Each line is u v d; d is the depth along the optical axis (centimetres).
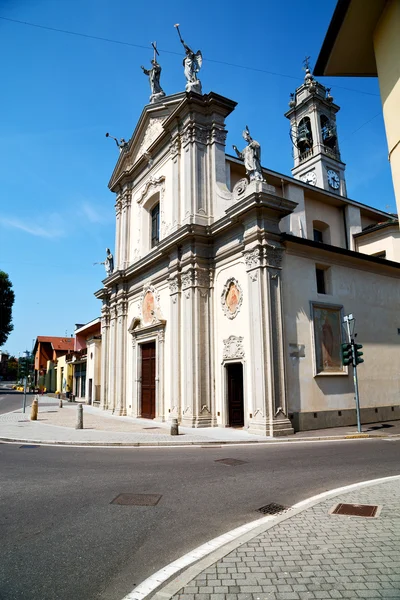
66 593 372
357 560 414
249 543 463
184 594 355
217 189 1933
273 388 1457
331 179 3278
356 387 1525
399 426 1675
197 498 673
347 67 686
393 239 2347
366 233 2444
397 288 2080
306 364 1595
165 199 2250
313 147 3344
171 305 1988
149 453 1127
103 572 413
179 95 2223
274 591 357
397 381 1944
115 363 2673
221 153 2025
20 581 395
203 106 2048
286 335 1555
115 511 608
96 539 501
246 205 1580
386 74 546
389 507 584
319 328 1678
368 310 1906
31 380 7831
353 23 590
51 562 437
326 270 1805
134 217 2695
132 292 2584
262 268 1544
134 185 2733
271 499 665
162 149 2341
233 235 1747
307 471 859
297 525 519
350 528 504
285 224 2208
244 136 1689
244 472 858
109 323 2950
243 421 1714
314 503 610
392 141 524
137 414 2291
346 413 1684
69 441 1320
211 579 381
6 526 548
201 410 1733
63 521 566
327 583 369
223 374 1728
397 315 2036
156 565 429
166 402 2012
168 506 631
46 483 779
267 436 1404
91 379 3575
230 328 1720
